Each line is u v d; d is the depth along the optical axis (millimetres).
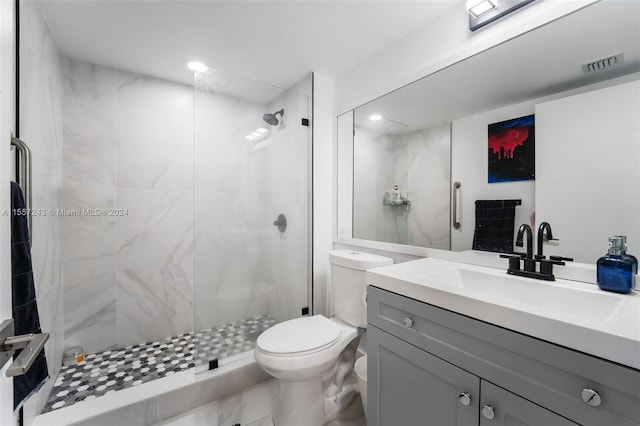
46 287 1467
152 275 2139
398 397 1056
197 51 1780
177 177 2232
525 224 1130
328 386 1594
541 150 1101
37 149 1359
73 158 1863
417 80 1540
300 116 2047
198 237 1702
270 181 1952
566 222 1038
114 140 1998
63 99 1824
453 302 863
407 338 1017
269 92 1930
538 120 1106
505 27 1185
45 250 1462
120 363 1810
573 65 1014
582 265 999
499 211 1227
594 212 975
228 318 1780
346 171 2041
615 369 573
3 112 520
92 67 1922
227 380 1668
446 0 1330
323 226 2115
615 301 831
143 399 1428
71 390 1520
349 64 1934
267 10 1408
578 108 1007
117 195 2012
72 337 1871
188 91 2270
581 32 994
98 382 1595
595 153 972
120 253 2027
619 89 923
